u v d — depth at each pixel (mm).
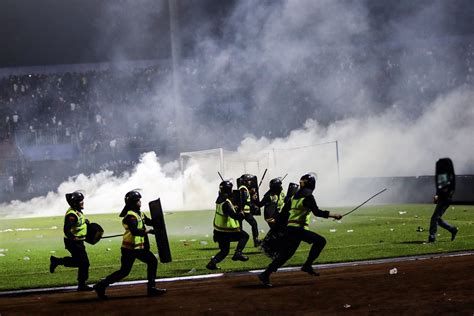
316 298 11594
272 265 13258
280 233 13391
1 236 32844
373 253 18562
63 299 13281
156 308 11469
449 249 18609
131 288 14461
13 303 13109
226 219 16734
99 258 21062
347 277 14047
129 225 12805
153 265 13109
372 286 12539
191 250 22094
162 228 13133
